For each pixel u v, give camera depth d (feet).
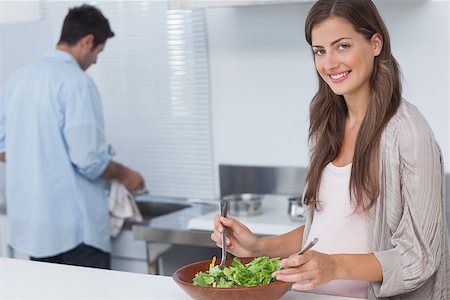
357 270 6.45
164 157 14.97
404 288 6.60
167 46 14.61
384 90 7.05
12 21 15.48
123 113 15.29
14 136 12.88
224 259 6.89
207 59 14.23
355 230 7.20
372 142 6.93
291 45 13.39
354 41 6.99
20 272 7.86
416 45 12.39
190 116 14.56
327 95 7.68
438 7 12.16
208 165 14.51
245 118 14.02
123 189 13.53
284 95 13.57
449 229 11.68
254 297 6.05
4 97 13.10
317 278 6.13
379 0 11.55
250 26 13.71
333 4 7.02
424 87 12.42
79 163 12.48
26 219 12.92
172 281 7.30
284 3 11.46
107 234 13.25
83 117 12.40
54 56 12.71
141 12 14.80
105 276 7.57
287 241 7.91
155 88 14.87
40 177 12.64
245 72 13.89
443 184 6.93
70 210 12.77
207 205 14.07
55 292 7.04
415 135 6.70
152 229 12.40
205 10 14.11
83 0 15.38
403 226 6.70
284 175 13.60
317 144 7.64
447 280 7.16
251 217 12.37
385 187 6.92
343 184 7.32
